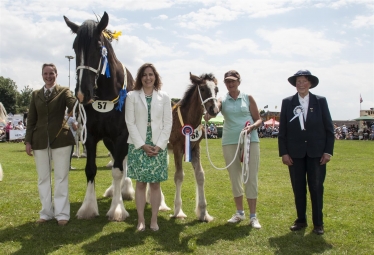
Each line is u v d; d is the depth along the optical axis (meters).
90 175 5.29
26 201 6.13
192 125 5.28
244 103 5.04
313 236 4.50
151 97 4.53
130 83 5.91
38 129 4.78
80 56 4.60
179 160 5.39
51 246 4.02
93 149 5.32
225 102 5.14
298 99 4.77
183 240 4.32
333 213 5.68
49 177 4.94
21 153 15.17
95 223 4.93
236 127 5.02
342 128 37.78
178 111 5.34
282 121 4.84
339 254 3.92
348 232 4.68
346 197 6.90
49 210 4.97
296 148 4.64
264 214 5.59
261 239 4.38
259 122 4.97
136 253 3.87
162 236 4.44
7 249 3.92
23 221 4.98
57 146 4.75
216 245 4.16
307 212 5.73
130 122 4.48
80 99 4.55
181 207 5.71
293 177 4.76
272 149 19.47
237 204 5.19
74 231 4.55
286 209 5.91
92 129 5.28
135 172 4.47
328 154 4.52
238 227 4.86
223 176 9.38
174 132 5.37
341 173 10.19
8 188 7.28
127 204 6.20
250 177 4.94
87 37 4.62
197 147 5.41
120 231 4.59
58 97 4.79
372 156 15.38
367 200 6.66
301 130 4.61
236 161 5.09
